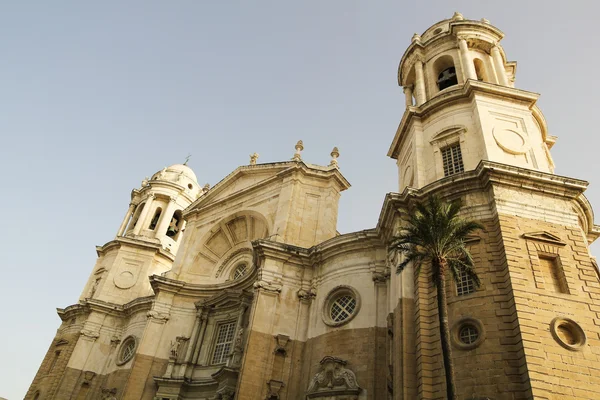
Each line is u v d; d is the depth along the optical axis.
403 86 33.88
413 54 32.84
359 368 23.48
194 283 38.19
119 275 45.81
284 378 25.50
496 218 19.78
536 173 20.56
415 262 21.17
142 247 47.44
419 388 17.67
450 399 14.61
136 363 33.12
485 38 30.59
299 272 29.30
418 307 19.61
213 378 29.06
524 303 17.30
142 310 40.62
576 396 15.48
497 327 17.27
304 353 26.31
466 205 20.89
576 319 17.33
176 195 51.88
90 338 41.41
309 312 27.72
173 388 31.14
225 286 35.00
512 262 18.38
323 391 23.45
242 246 38.38
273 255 29.16
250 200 37.50
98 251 49.62
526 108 25.94
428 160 25.83
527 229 19.59
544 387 15.42
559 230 19.81
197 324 33.84
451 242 17.48
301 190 34.25
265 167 38.12
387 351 22.56
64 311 45.09
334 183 34.47
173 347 33.09
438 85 31.34
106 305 42.56
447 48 31.20
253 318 26.75
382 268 26.08
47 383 40.19
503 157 23.31
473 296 18.42
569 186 20.62
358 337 24.50
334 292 27.16
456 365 17.20
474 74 28.23
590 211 23.27
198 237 40.16
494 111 25.33
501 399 15.79
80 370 40.03
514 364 16.28
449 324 18.30
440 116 26.84
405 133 29.42
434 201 18.25
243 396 24.28
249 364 25.28
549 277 18.64
